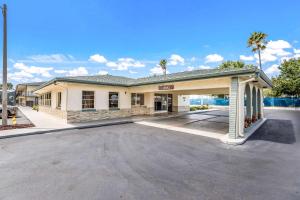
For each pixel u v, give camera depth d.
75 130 11.66
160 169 5.37
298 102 32.44
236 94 9.22
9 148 7.59
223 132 11.16
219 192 4.05
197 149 7.52
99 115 15.67
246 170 5.32
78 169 5.35
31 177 4.80
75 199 3.75
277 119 17.50
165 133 10.77
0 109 18.06
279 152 7.13
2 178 4.75
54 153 6.89
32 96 39.66
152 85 14.94
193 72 15.85
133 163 5.86
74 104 14.29
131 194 3.95
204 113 24.52
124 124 14.19
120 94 17.34
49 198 3.79
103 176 4.87
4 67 12.25
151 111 20.48
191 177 4.83
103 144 8.23
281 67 33.88
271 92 38.53
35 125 12.84
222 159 6.29
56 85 14.77
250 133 10.39
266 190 4.14
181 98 25.77
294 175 4.97
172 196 3.87
